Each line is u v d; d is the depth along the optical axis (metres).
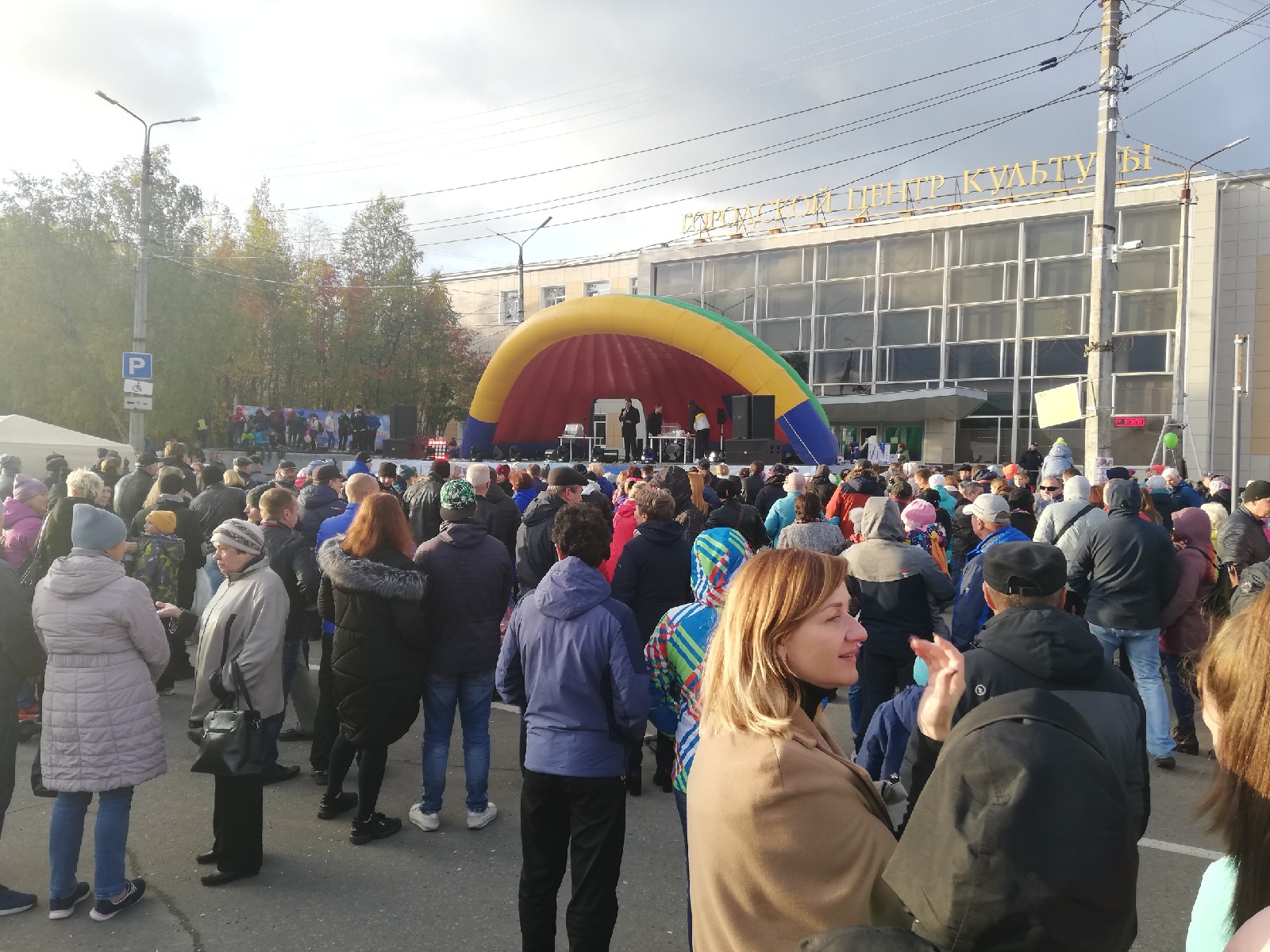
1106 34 11.76
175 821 4.71
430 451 23.06
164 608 4.13
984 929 1.11
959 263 28.53
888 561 5.06
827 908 1.42
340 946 3.51
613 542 6.78
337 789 4.74
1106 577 5.52
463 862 4.26
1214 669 1.29
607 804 3.24
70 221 25.27
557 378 27.86
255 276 33.59
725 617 1.73
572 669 3.27
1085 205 26.25
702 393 29.42
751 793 1.47
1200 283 25.27
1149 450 25.86
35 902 3.83
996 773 1.16
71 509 6.06
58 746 3.65
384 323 38.69
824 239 30.56
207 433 28.09
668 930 3.68
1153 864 4.25
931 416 27.20
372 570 4.19
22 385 24.92
